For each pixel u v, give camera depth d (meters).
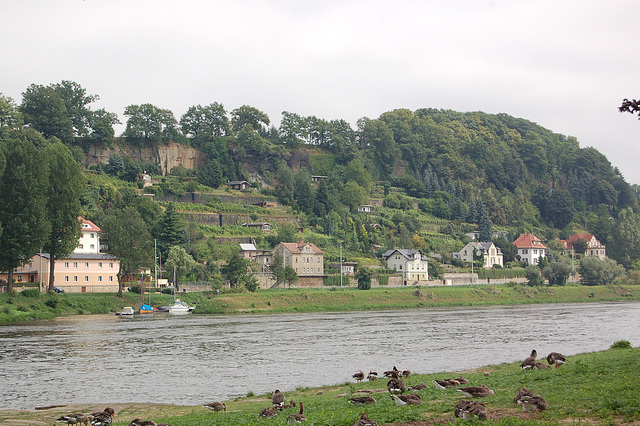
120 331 97.06
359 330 99.19
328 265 193.25
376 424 28.53
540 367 48.59
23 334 92.06
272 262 183.00
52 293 128.12
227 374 59.47
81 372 60.94
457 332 95.81
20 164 122.38
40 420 39.34
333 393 45.69
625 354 54.53
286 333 94.94
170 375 59.16
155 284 152.88
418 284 194.75
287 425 31.27
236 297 142.50
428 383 44.91
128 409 43.56
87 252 162.62
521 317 124.69
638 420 27.20
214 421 34.03
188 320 117.88
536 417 29.27
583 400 31.88
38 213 119.00
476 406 29.67
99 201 192.62
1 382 55.84
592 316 126.50
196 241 183.12
